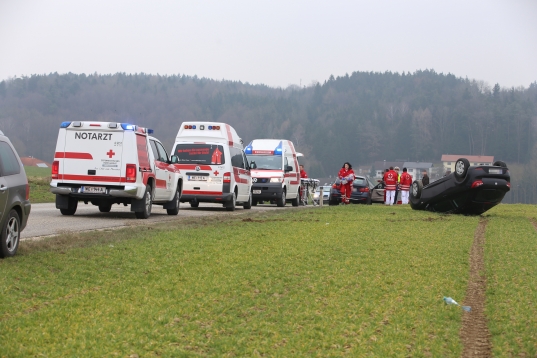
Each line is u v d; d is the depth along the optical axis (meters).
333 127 132.62
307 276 9.15
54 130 123.88
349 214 20.62
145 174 17.67
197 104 142.75
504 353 6.05
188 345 5.93
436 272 9.76
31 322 6.29
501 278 9.41
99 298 7.38
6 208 9.56
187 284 8.30
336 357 5.74
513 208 28.41
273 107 144.00
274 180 28.31
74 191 17.16
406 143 126.50
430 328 6.76
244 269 9.43
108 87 139.25
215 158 22.73
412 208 23.62
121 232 13.34
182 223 16.11
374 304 7.58
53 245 10.97
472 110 118.56
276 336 6.27
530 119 108.44
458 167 20.84
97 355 5.49
